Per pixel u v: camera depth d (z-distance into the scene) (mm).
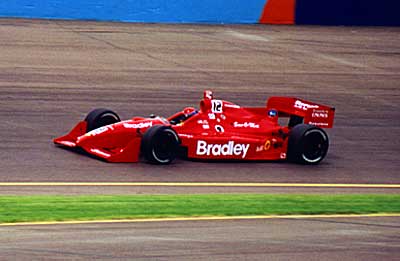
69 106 57469
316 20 98688
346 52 84312
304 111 47531
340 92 68625
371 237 31344
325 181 43094
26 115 54094
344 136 54469
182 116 46719
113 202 35125
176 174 42125
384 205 37375
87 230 30312
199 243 29406
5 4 90688
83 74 67625
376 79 74375
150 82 66688
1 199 34938
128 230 30594
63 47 76938
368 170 46250
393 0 100625
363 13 99938
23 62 70062
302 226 32469
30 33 81812
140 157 45094
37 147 46094
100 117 46281
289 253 28734
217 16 95938
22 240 28688
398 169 46969
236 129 46156
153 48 79438
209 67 73625
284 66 76250
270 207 35562
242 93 65562
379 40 91562
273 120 47469
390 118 61031
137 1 93625
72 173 41031
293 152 46281
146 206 34625
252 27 94500
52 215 32312
